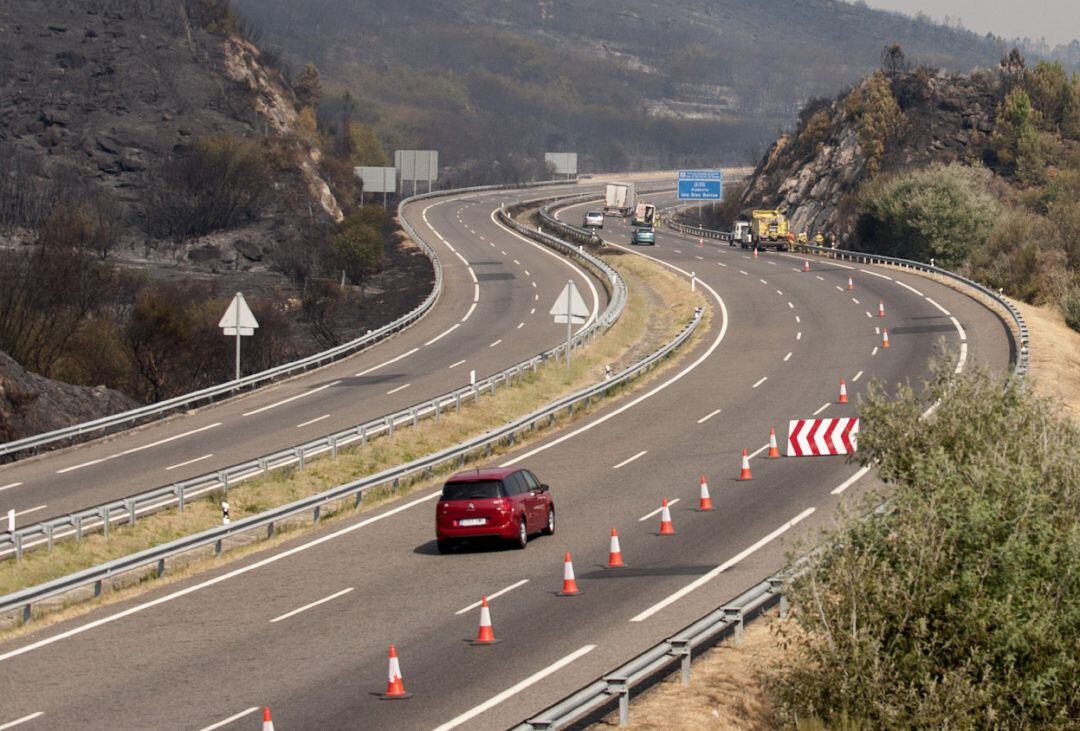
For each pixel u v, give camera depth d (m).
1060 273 92.88
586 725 19.52
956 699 19.11
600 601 26.84
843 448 41.31
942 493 20.52
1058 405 24.81
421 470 43.69
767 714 20.53
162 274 115.12
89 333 73.62
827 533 21.14
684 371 63.78
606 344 71.12
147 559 30.86
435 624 25.61
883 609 19.95
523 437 50.03
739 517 35.12
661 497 38.75
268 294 104.56
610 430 50.62
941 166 129.62
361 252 113.25
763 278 100.50
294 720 19.86
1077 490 21.30
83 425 50.12
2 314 68.81
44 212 132.00
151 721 20.20
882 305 82.25
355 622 26.12
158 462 46.91
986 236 121.19
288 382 64.88
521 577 29.47
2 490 43.38
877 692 19.53
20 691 22.28
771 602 26.62
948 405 24.23
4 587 31.17
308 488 42.28
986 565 19.73
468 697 20.66
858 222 132.75
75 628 26.86
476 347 73.25
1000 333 69.00
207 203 140.50
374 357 71.75
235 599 28.83
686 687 21.27
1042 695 19.62
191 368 71.00
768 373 61.91
